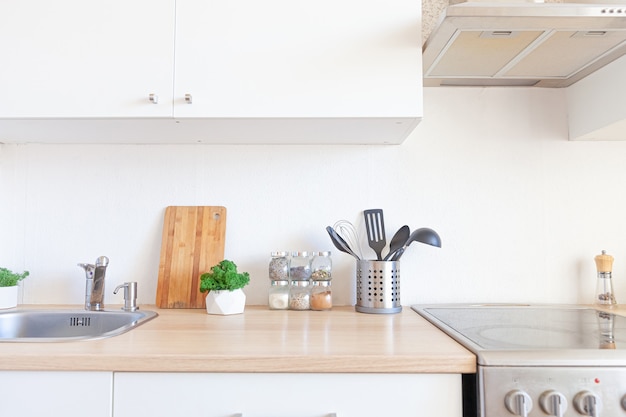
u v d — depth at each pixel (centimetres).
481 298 159
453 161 161
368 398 94
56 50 127
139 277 160
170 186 162
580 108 154
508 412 90
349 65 126
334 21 127
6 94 126
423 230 150
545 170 161
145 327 120
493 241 160
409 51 126
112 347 98
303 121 130
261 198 161
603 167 161
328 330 117
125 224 161
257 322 128
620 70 135
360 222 160
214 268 143
